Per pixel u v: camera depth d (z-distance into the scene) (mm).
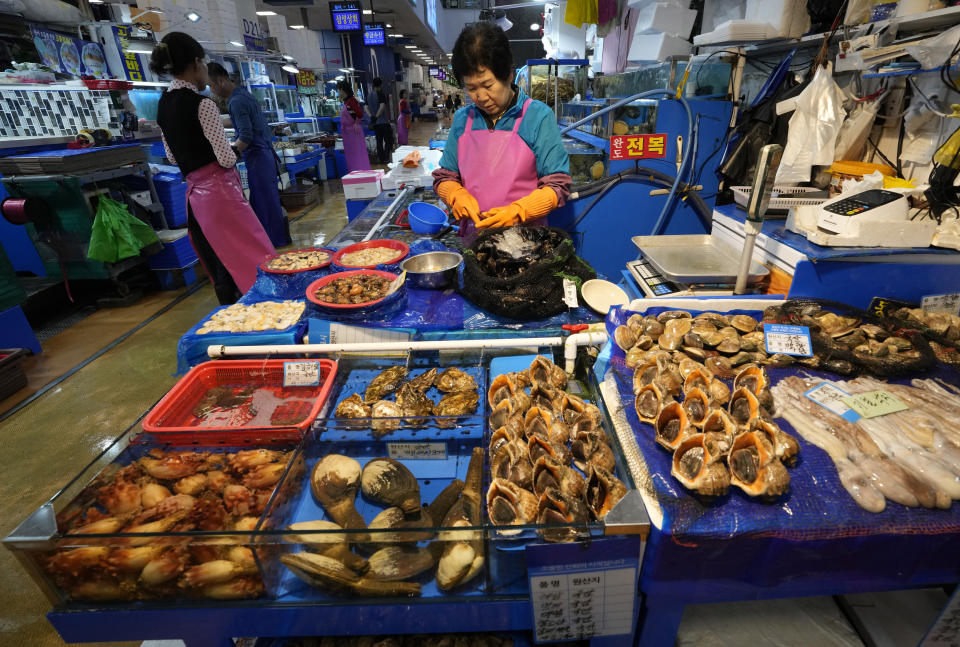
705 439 975
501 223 1832
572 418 1154
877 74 1767
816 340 1287
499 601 924
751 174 2336
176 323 3666
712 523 867
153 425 1218
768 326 1329
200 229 3027
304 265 1872
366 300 1552
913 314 1406
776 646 1188
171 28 5414
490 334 1539
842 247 1451
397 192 3588
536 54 7965
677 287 1751
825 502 908
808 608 1265
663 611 991
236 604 932
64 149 3902
